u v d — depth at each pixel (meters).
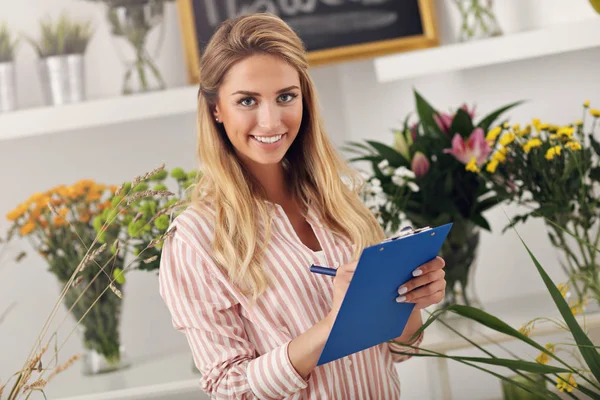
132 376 2.03
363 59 2.35
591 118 2.34
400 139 2.06
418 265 1.21
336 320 1.11
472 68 2.39
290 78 1.37
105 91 2.38
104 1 2.18
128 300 2.36
